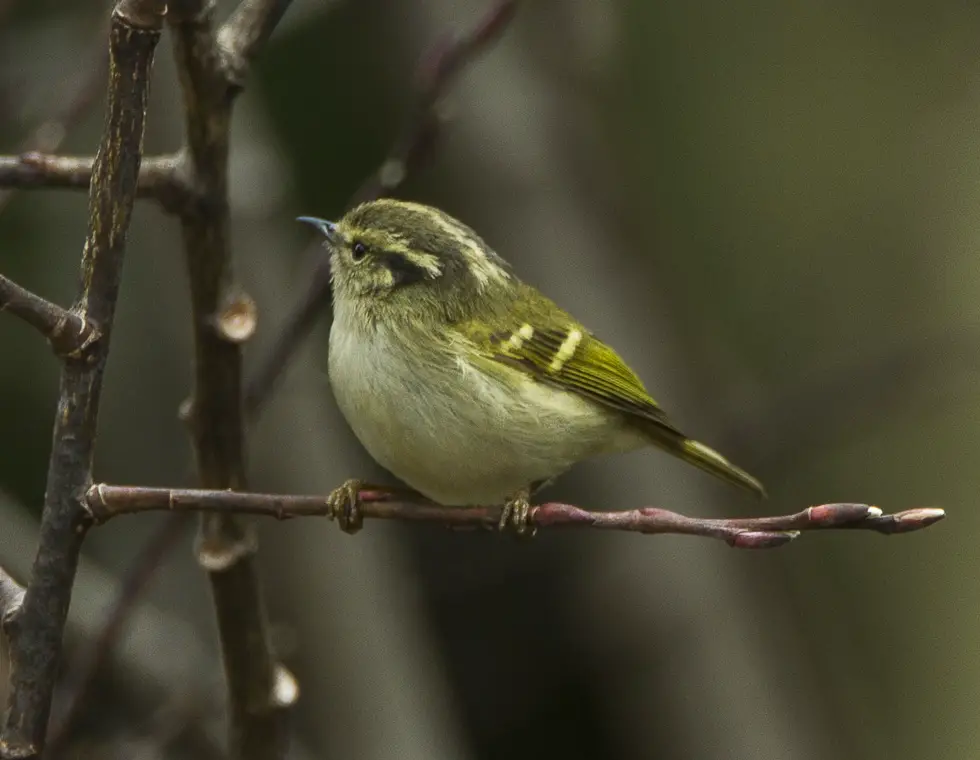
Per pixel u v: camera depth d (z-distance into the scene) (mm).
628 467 12258
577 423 7719
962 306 13352
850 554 13219
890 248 13805
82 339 4977
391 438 7363
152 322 10961
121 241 4973
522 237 12312
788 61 14438
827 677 12508
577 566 12438
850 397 11367
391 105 13023
